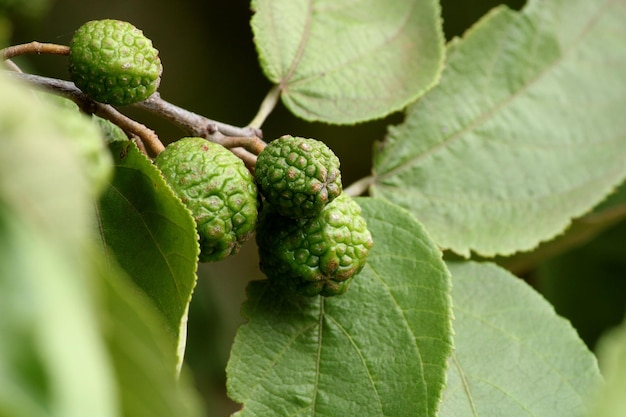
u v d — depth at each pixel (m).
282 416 0.46
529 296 0.49
